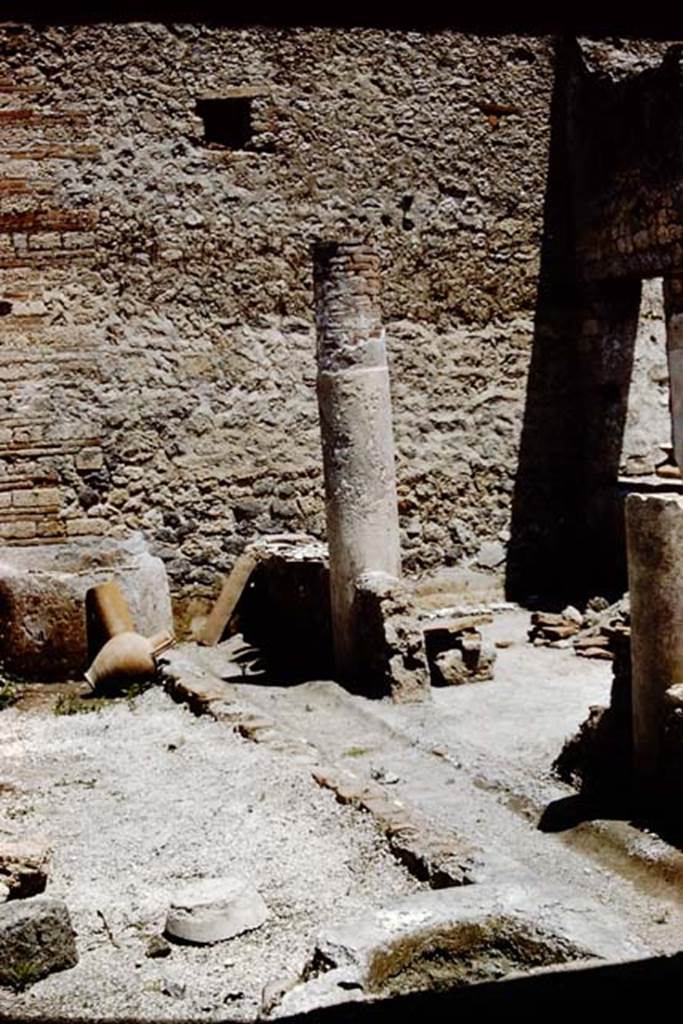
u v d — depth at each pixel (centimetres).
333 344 893
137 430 1125
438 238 1204
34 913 461
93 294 1111
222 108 1156
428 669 873
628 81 1120
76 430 1109
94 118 1108
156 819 638
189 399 1138
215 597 1146
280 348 1164
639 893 502
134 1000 432
